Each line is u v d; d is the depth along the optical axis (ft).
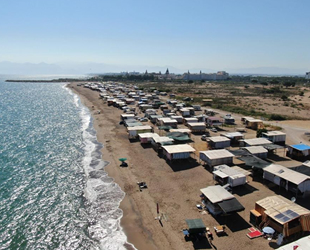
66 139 213.87
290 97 504.02
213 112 312.50
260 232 88.84
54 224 98.32
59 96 572.10
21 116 316.40
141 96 488.02
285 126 243.40
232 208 93.50
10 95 578.66
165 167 150.30
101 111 356.38
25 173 143.23
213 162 142.51
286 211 87.71
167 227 94.63
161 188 124.77
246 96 526.57
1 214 103.60
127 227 95.81
